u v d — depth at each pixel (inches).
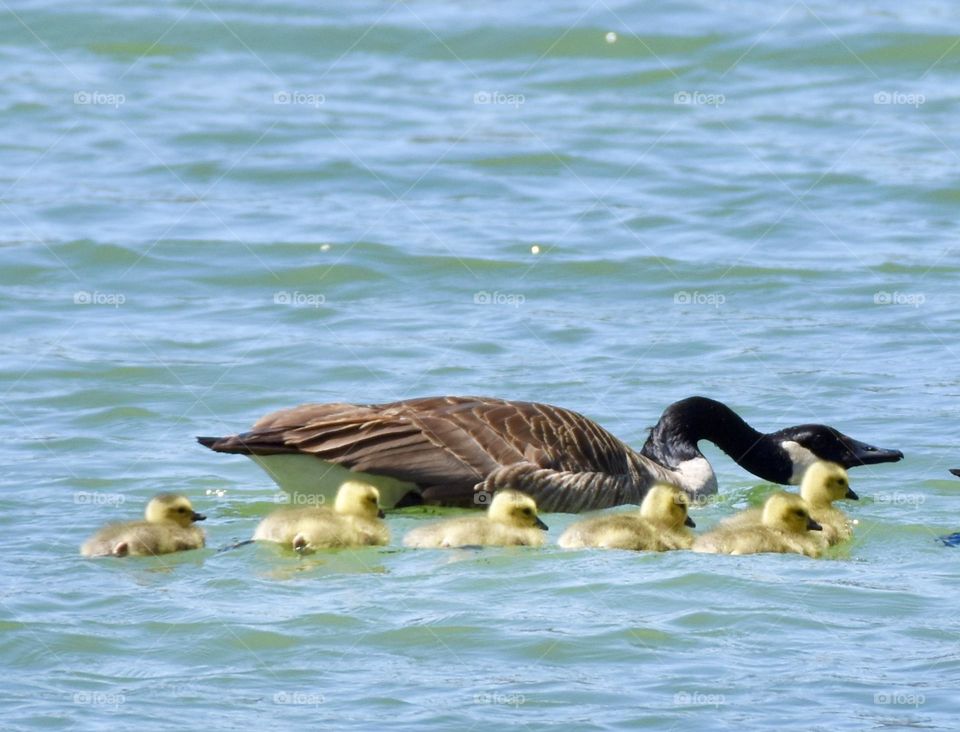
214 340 787.4
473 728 392.2
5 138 1114.7
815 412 705.6
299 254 913.5
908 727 391.5
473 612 465.4
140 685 418.3
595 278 888.3
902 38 1288.1
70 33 1318.9
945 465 650.2
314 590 484.1
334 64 1279.5
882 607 474.3
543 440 607.8
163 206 990.4
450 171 1067.3
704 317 830.5
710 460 717.9
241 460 647.8
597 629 454.0
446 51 1304.1
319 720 395.9
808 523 549.0
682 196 1020.5
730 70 1256.8
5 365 746.2
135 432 673.6
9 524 554.6
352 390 722.8
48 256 902.4
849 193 1021.8
